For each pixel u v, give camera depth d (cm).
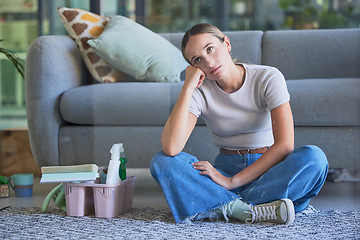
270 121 171
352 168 216
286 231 144
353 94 197
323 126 200
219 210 160
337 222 155
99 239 139
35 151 231
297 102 198
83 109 222
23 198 214
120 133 217
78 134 224
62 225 158
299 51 216
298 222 156
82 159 223
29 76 231
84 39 245
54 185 245
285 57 216
